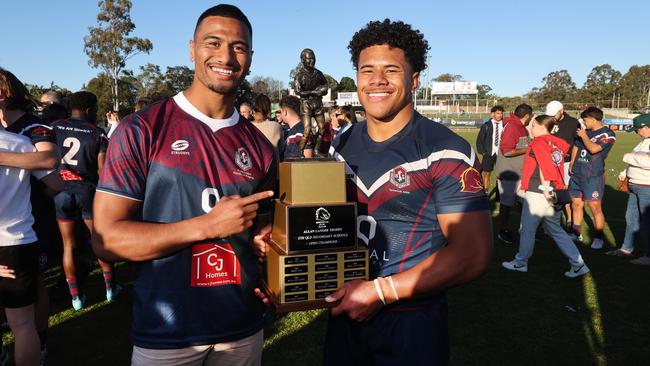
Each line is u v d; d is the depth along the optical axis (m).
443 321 1.67
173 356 1.63
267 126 4.10
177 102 1.71
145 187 1.60
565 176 5.62
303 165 1.54
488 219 1.53
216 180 1.66
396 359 1.60
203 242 1.64
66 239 3.59
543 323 3.43
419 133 1.63
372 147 1.70
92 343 3.09
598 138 5.46
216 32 1.60
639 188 4.83
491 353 2.99
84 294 3.97
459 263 1.47
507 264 4.73
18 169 2.29
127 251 1.48
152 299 1.62
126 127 1.56
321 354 2.98
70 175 3.54
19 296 2.28
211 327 1.66
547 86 76.88
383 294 1.49
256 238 1.75
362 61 1.61
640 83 68.62
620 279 4.39
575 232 5.80
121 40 35.75
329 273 1.55
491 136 8.34
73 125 3.67
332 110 6.04
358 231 1.70
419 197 1.61
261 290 1.76
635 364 2.87
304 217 1.52
